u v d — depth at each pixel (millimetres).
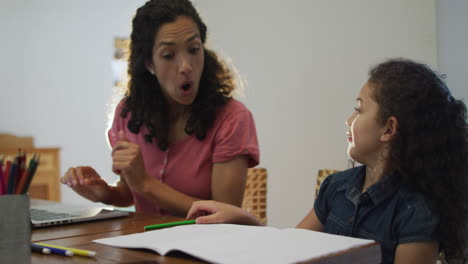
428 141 839
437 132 848
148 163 1292
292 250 582
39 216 979
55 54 4523
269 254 562
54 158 4133
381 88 870
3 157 758
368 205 880
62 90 4562
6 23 4285
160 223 923
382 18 1927
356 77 2031
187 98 1163
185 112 1252
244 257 550
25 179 730
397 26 1875
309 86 2213
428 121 845
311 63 2201
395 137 853
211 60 1272
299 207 2277
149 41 1156
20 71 4352
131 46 1263
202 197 1254
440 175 839
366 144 883
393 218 843
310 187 2225
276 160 2375
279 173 2365
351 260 584
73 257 632
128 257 616
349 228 900
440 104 860
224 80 1313
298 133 2270
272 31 2363
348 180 959
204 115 1221
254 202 1433
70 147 4602
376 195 864
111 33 4828
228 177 1200
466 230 856
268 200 2418
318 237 658
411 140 842
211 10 2637
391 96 854
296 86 2271
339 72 2094
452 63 1700
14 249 505
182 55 1123
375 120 867
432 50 1764
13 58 4320
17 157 735
